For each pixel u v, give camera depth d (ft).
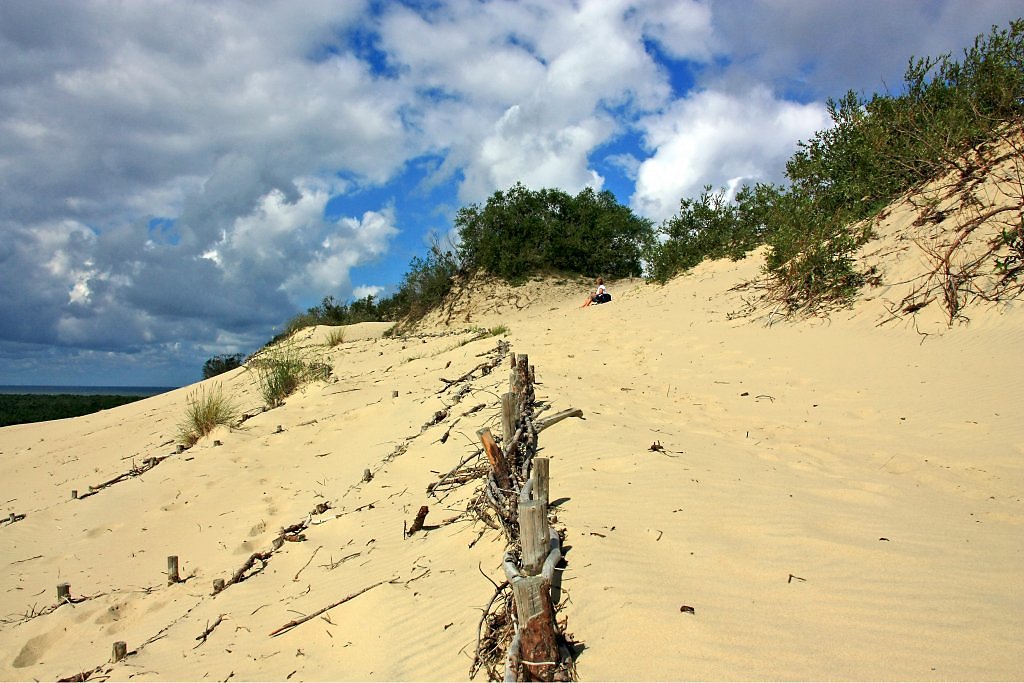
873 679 9.02
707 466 19.04
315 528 21.93
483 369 37.47
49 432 55.57
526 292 85.20
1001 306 30.58
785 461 20.54
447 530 17.88
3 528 26.17
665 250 68.90
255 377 58.49
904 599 11.21
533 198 91.91
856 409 26.63
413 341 65.00
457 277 91.50
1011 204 34.42
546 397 27.68
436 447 25.66
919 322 33.17
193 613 17.69
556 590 12.23
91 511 27.07
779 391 30.42
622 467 18.94
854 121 50.65
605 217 93.91
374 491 23.62
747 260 57.82
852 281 39.37
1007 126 40.01
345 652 13.70
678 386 33.30
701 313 47.88
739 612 11.10
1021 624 10.15
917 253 37.52
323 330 86.58
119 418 56.90
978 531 14.29
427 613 13.79
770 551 13.39
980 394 25.07
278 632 15.21
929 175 43.37
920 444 22.03
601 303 69.21
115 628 17.87
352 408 38.06
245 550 21.39
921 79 47.39
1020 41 42.42
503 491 15.97
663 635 10.53
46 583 21.06
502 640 11.16
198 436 36.14
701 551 13.51
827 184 51.34
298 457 30.99
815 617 10.84
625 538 14.19
